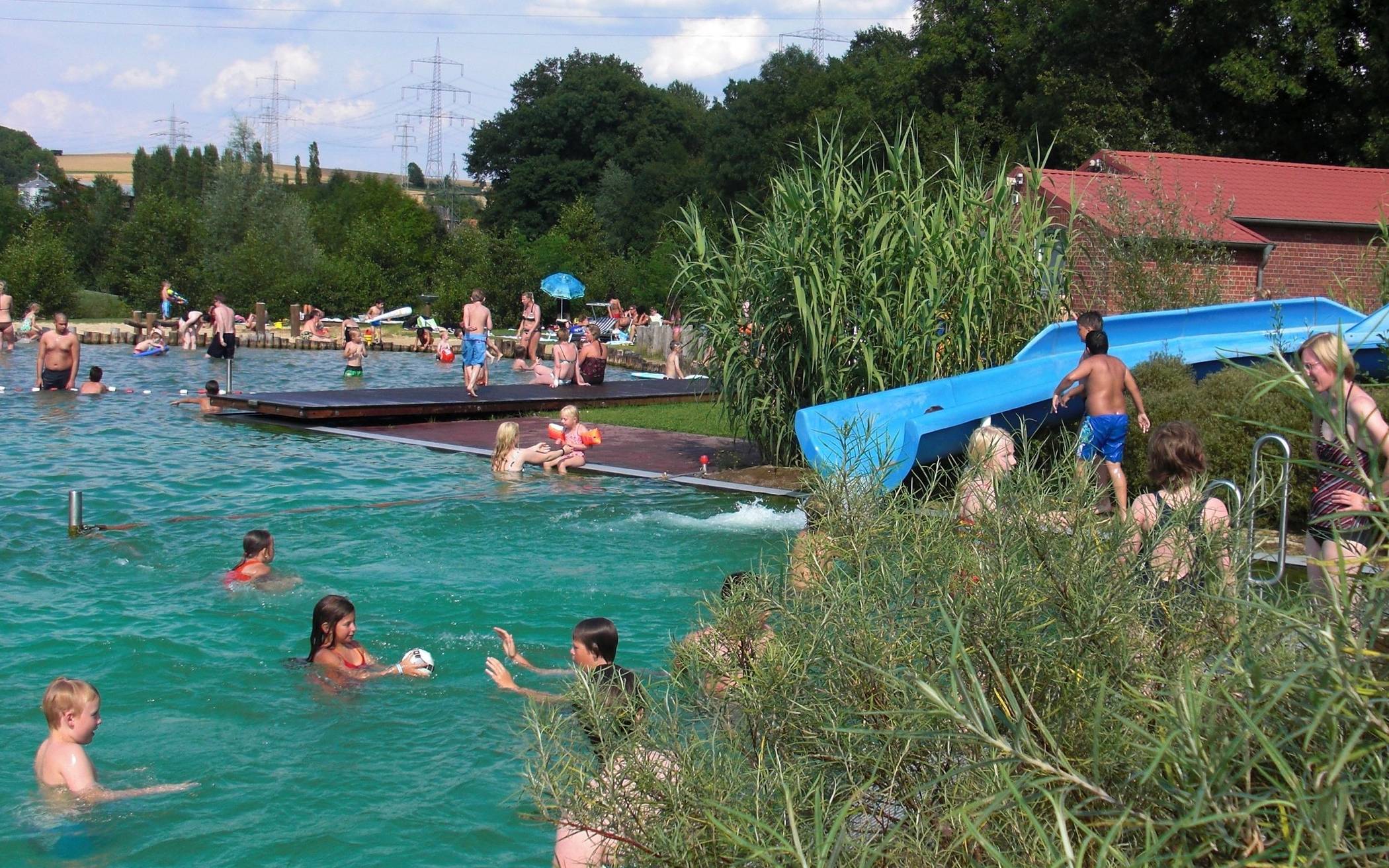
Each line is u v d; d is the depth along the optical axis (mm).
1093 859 2572
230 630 8586
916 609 3576
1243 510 4090
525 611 9062
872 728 3279
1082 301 17875
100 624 8664
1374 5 31828
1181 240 17375
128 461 15945
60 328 24375
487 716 6953
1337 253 23562
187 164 110250
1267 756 2387
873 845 3004
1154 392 12312
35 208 82125
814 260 14461
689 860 2984
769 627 3914
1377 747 2201
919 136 40656
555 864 4168
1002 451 4344
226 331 33969
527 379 32250
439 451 17547
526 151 95500
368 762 6297
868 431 4844
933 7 44906
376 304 53094
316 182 126312
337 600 7836
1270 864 2189
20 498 13156
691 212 16016
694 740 3318
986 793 2812
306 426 20156
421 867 5219
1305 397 2615
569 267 62844
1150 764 2502
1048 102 36438
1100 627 3207
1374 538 2652
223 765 6277
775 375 15203
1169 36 33969
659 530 11883
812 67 67188
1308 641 2449
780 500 13570
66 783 5949
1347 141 33594
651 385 26234
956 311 14359
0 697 7215
